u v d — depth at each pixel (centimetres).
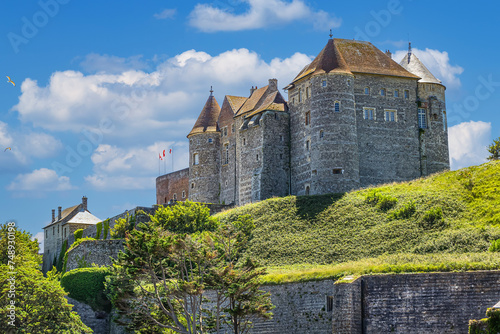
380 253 7006
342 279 5472
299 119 9838
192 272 5869
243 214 8712
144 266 5506
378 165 9431
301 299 6025
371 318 5303
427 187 8106
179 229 8456
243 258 7712
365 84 9612
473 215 7138
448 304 5116
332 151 9106
